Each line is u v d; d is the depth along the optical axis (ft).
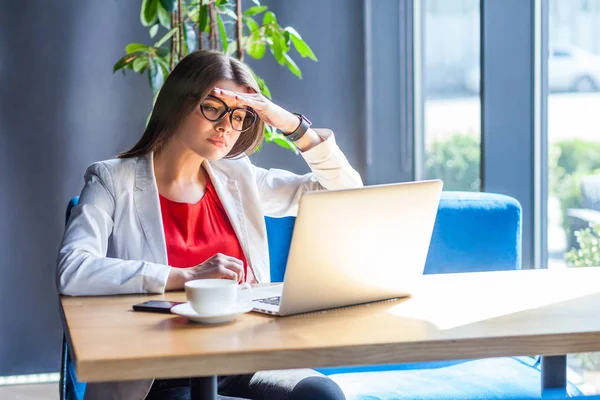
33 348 12.33
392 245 5.21
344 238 4.93
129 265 5.61
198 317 4.63
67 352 6.36
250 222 6.93
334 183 7.18
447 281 6.11
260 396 5.86
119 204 6.33
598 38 8.70
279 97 12.91
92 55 12.26
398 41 13.12
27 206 12.20
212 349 4.10
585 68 8.98
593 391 8.87
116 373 3.95
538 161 10.04
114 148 12.43
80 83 12.25
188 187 6.73
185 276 5.61
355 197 4.87
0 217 12.12
